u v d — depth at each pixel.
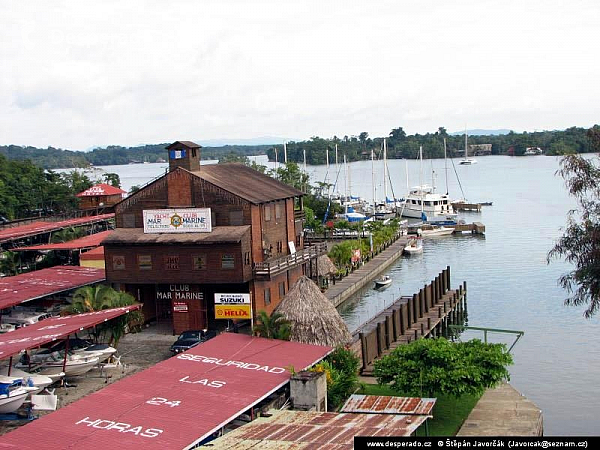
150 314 67.44
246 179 72.38
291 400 38.75
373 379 52.97
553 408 51.00
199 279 62.19
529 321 75.12
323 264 87.75
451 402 46.47
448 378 41.97
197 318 62.56
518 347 66.12
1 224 113.81
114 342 57.06
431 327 69.62
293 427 32.06
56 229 99.31
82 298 55.28
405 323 68.94
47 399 41.19
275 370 41.41
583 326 72.19
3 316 64.56
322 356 45.16
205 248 62.00
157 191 65.12
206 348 45.94
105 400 36.03
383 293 91.50
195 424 32.97
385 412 35.50
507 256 114.06
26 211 137.62
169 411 34.53
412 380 42.66
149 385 38.44
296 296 54.03
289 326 49.97
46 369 46.28
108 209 126.31
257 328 49.56
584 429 46.81
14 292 64.62
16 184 141.00
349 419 33.38
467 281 96.44
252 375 40.34
